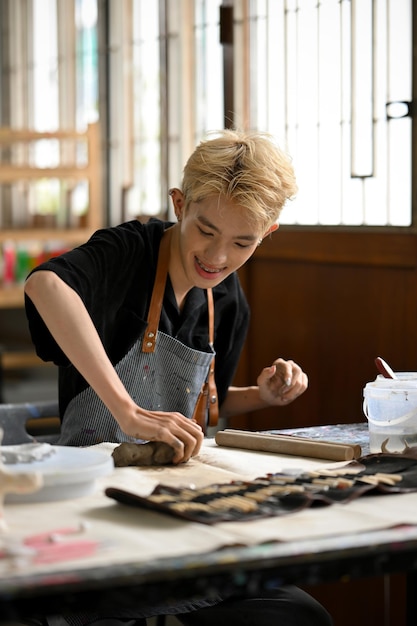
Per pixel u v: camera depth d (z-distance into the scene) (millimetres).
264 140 2213
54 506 1572
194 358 2412
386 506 1567
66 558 1284
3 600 1156
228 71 3887
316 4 3449
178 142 4977
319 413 3416
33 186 6508
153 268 2408
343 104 3350
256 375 3680
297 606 1990
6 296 5629
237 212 2168
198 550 1317
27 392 5512
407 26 3062
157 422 1944
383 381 2090
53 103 6270
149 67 5207
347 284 3287
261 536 1381
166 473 1846
